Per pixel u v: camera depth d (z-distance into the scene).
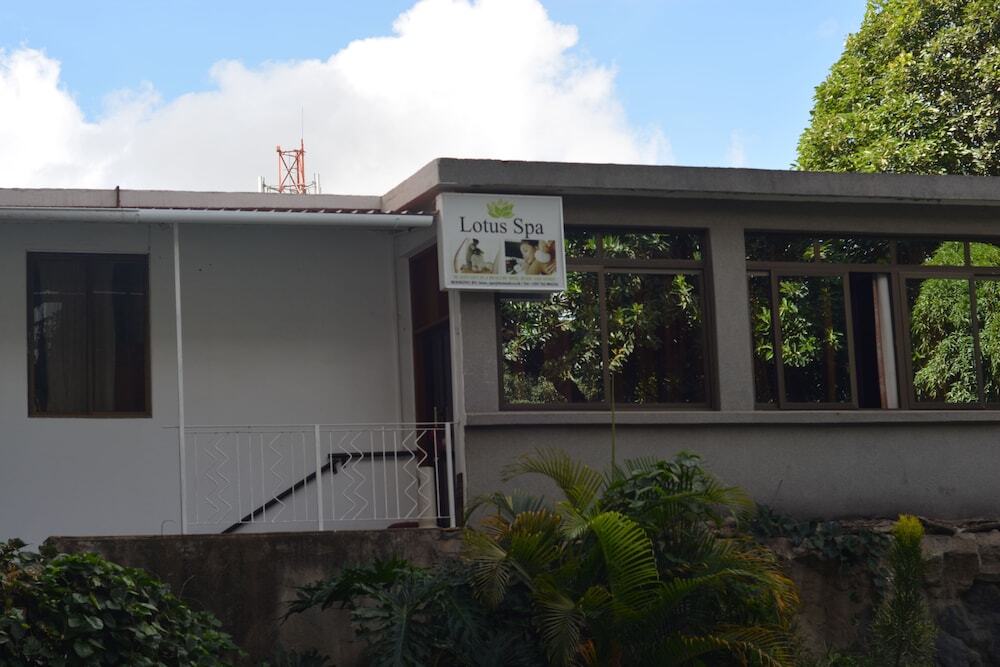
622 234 12.98
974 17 22.70
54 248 13.11
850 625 12.07
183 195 13.19
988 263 14.31
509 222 12.37
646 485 10.47
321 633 10.66
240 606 10.49
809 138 24.06
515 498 10.88
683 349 13.00
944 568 12.46
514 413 12.07
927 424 13.47
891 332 13.81
